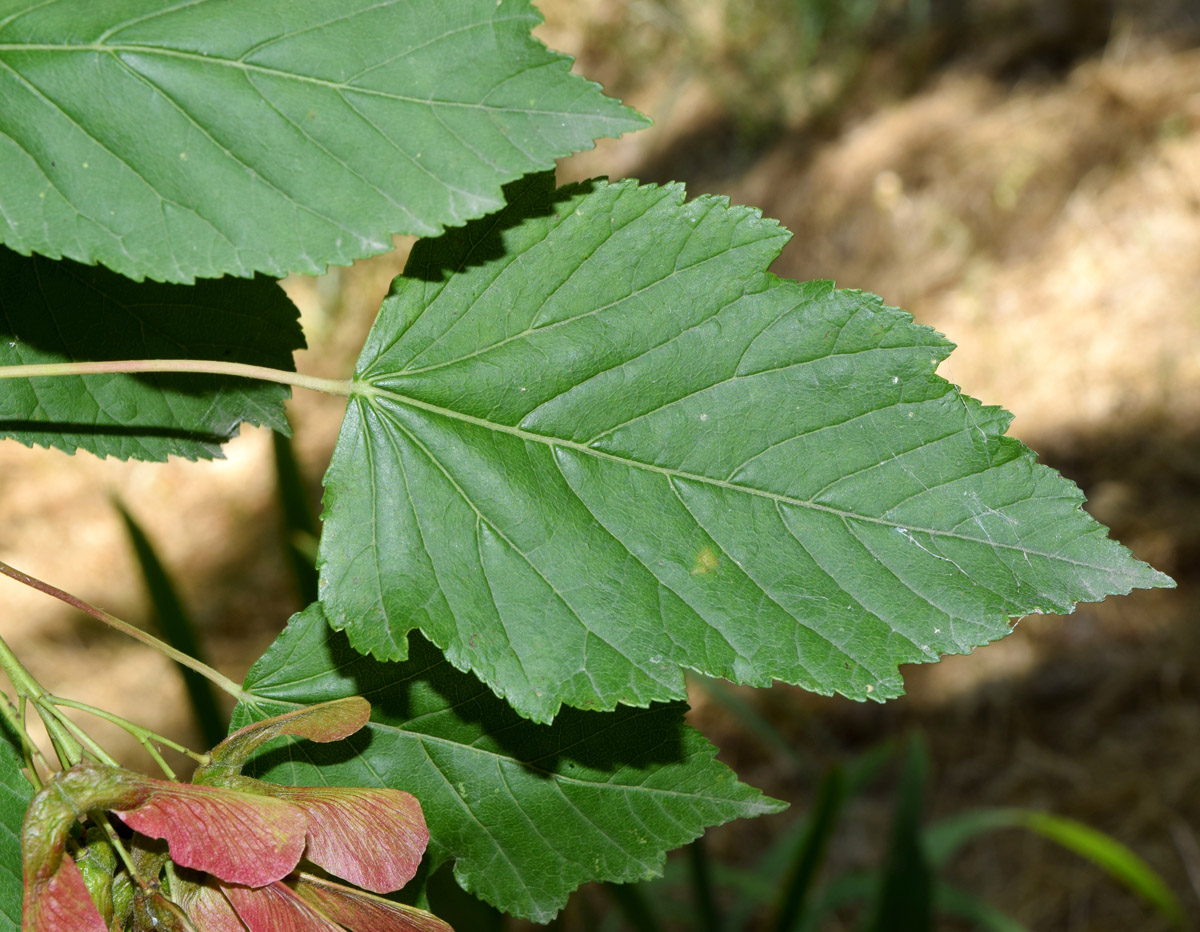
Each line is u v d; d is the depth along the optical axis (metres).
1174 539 0.88
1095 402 0.99
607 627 0.26
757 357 0.26
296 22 0.25
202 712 0.48
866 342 0.26
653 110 1.53
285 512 0.48
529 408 0.26
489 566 0.26
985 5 1.35
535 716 0.26
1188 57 1.18
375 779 0.27
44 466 1.27
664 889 0.80
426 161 0.25
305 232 0.25
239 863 0.24
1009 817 0.61
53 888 0.24
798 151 1.34
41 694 0.25
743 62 1.42
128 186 0.25
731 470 0.26
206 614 1.09
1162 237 1.08
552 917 0.27
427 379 0.26
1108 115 1.16
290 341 0.28
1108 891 0.76
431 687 0.27
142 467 1.25
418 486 0.26
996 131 1.19
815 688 0.26
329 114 0.25
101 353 0.28
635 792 0.27
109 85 0.25
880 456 0.26
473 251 0.26
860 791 0.85
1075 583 0.26
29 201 0.25
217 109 0.25
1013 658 0.88
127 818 0.24
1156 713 0.83
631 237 0.26
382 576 0.26
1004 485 0.26
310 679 0.27
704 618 0.26
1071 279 1.08
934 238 1.16
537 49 0.25
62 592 0.25
